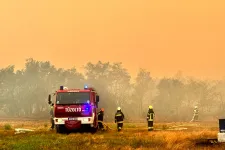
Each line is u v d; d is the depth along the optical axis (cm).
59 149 1486
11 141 1811
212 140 1552
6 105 8675
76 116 2244
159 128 2711
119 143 1623
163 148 1451
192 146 1470
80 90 2302
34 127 3069
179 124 3525
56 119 2248
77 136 2009
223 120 1538
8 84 8881
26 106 8531
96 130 2352
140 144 1574
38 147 1526
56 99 2278
